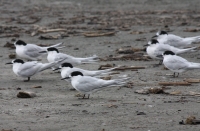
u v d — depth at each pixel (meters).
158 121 11.32
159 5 46.22
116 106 12.76
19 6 46.25
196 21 33.66
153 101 13.40
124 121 11.38
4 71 18.80
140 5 46.50
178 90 14.88
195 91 14.73
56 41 26.00
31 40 26.45
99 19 35.53
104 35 27.09
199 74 17.70
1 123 11.33
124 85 15.53
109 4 47.78
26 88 15.66
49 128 10.90
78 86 13.75
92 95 14.38
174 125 10.97
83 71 15.63
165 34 22.91
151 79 16.75
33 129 10.84
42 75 18.03
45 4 48.38
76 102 13.45
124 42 25.31
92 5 47.22
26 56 20.22
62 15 38.75
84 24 32.84
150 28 30.33
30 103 13.38
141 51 22.83
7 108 12.77
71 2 50.00
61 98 14.04
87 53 22.61
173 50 19.98
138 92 14.52
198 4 46.25
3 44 25.42
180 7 44.22
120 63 20.09
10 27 31.45
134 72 18.06
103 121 11.39
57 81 16.88
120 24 32.44
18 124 11.23
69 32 28.55
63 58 18.02
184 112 12.12
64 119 11.62
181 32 28.42
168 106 12.77
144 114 11.95
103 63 20.19
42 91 15.17
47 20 35.53
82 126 11.01
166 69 18.66
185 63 17.00
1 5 46.78
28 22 33.94
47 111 12.41
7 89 15.51
